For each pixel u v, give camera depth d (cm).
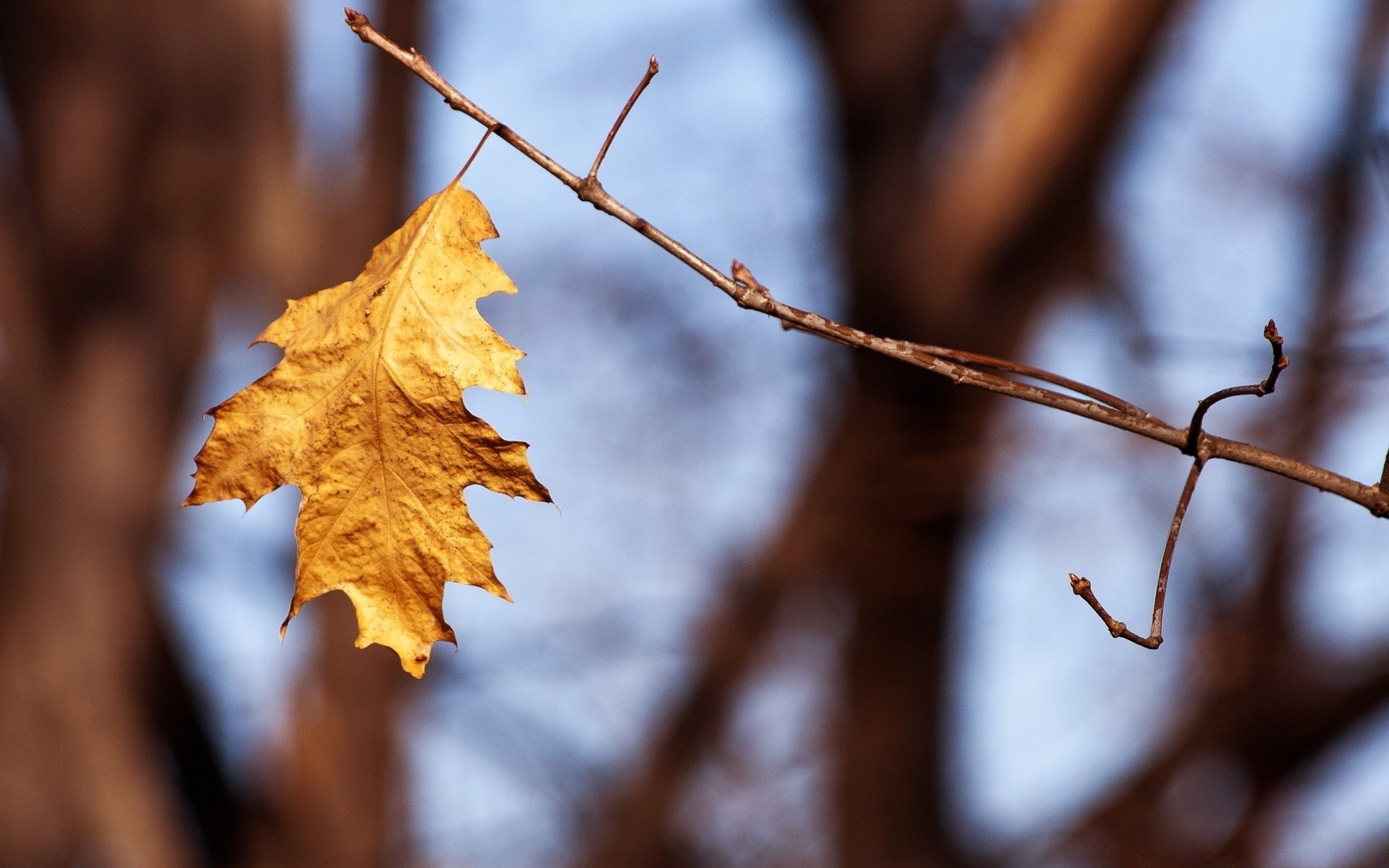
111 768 563
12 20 581
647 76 145
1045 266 522
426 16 568
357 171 586
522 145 145
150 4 581
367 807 585
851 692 632
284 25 590
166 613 601
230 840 589
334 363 159
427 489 157
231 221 595
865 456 534
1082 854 639
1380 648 571
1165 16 474
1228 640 595
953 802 664
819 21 564
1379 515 153
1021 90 503
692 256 148
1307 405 498
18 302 590
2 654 566
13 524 591
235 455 155
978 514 554
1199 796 625
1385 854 571
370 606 156
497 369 157
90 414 592
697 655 662
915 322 528
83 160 583
